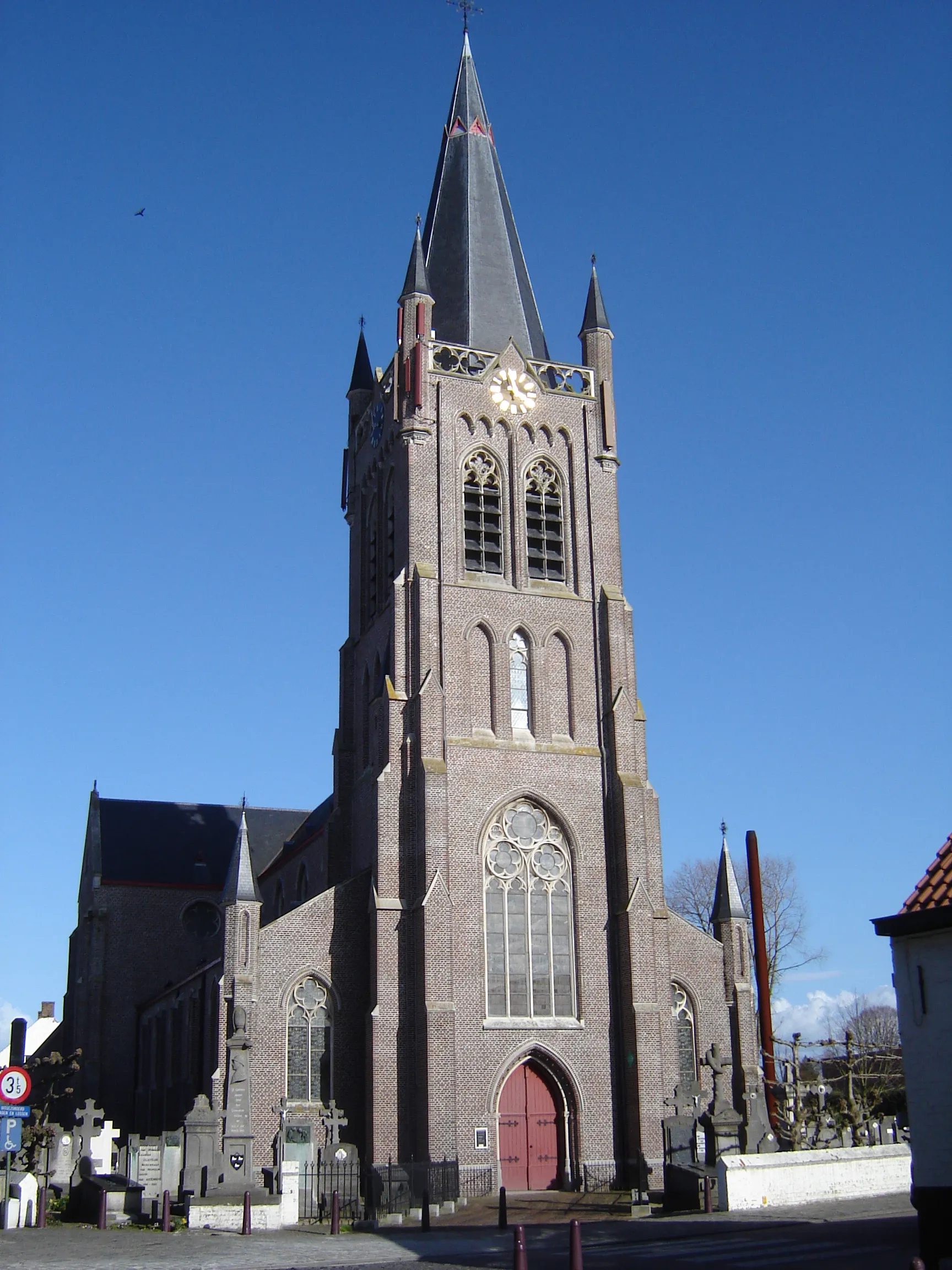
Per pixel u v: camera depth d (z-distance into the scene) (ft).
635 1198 155.12
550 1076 183.11
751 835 154.40
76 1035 287.89
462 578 198.70
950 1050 87.15
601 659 203.51
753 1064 195.93
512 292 224.12
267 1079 178.81
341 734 216.13
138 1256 99.14
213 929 293.43
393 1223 147.74
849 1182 129.29
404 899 182.70
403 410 206.18
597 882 192.54
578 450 212.84
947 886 89.30
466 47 245.24
